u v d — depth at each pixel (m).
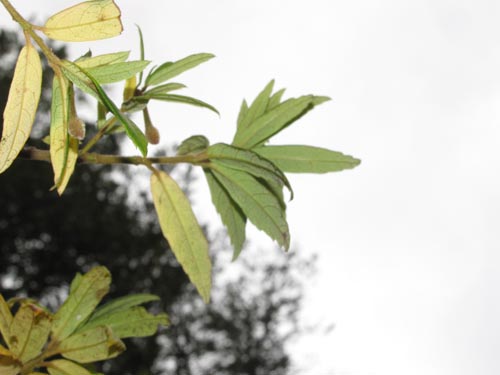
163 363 6.33
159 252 5.78
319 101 0.73
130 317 0.72
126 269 5.71
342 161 0.72
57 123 0.59
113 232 5.59
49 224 5.43
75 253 5.58
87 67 0.59
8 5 0.58
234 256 0.74
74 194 5.43
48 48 0.58
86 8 0.58
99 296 0.71
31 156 0.66
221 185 0.73
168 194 0.70
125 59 0.59
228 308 7.03
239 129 0.73
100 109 0.69
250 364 6.83
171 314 6.27
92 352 0.69
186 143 0.72
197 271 0.70
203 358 6.52
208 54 0.69
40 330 0.67
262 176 0.70
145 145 0.56
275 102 0.74
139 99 0.68
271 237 0.71
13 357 0.67
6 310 0.67
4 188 5.22
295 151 0.72
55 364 0.68
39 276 5.54
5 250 5.42
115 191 5.69
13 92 0.58
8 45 5.20
